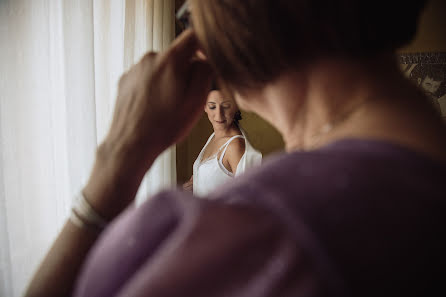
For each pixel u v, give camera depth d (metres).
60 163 1.12
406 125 0.20
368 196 0.16
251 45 0.23
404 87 0.23
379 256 0.15
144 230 0.18
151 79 0.32
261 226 0.16
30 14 0.98
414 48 3.06
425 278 0.15
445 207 0.16
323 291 0.14
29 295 0.31
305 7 0.21
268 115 0.28
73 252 0.31
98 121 1.37
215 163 2.02
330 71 0.23
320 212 0.16
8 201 0.93
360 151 0.19
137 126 0.32
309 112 0.24
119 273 0.18
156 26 1.96
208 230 0.16
